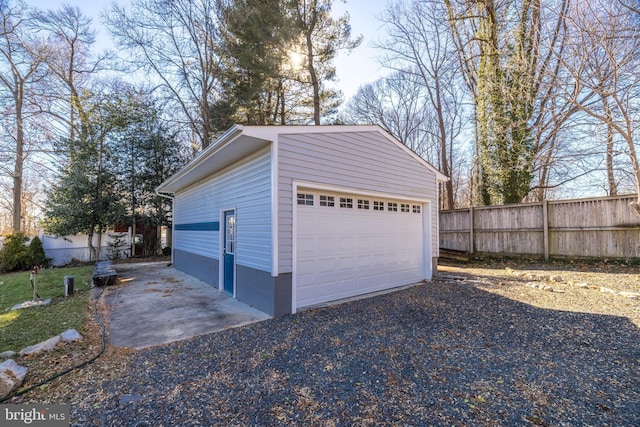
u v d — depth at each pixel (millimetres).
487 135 11047
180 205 10469
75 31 13922
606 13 5738
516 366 2928
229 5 12102
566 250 8406
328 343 3551
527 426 2033
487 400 2352
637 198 6863
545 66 6625
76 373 2846
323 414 2201
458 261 9953
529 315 4535
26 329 4059
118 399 2408
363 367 2936
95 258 12039
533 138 9688
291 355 3230
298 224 5027
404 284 6934
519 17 8797
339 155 5520
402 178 6824
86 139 11773
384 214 6555
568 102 6438
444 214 11344
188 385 2625
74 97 12383
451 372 2818
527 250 9164
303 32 11953
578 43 5973
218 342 3635
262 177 4992
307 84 13375
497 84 9203
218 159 5879
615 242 7598
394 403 2326
